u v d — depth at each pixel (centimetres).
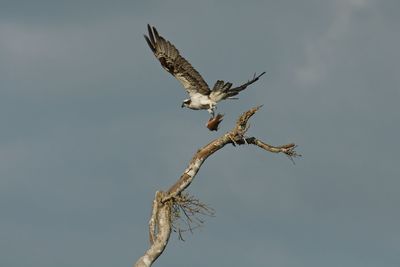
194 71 5212
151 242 5294
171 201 5288
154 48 5206
